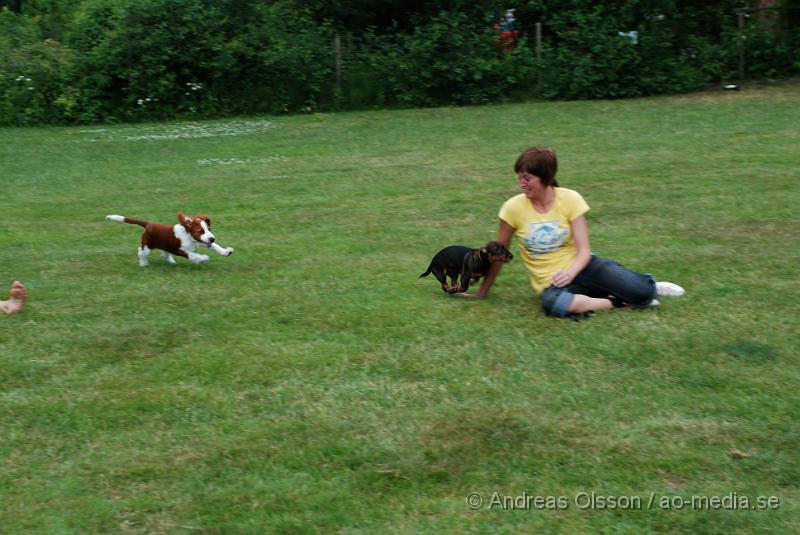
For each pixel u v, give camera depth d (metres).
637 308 5.47
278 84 22.52
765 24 22.66
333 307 5.71
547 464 3.53
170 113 21.84
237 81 22.47
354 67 22.92
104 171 13.29
